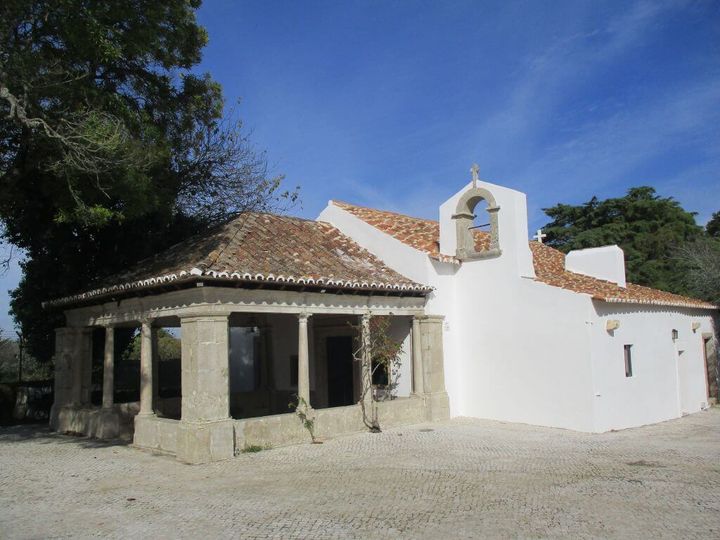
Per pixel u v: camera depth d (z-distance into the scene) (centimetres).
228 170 2150
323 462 1107
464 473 998
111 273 1794
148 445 1292
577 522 718
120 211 1423
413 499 834
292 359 1956
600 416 1440
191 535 704
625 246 3397
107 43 1155
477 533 682
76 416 1597
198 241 1548
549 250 2228
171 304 1261
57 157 1257
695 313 2002
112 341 1512
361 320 1485
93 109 1201
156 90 1498
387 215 1967
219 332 1171
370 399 1468
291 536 686
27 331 1923
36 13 1142
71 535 721
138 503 858
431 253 1634
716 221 3778
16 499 905
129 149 1226
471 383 1675
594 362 1443
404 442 1304
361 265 1598
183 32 1426
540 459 1115
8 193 1360
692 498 820
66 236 1719
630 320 1612
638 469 1018
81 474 1070
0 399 1988
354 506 804
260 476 1002
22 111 1126
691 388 1902
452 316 1705
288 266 1358
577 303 1466
